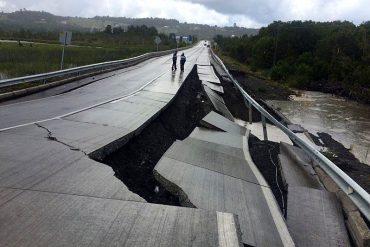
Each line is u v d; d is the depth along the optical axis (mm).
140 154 10117
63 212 5266
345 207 7602
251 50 74438
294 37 63719
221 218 5523
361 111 32812
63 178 6504
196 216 5523
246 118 23062
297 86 49094
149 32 107812
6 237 4516
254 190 8258
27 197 5621
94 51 45469
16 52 35188
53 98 15641
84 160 7570
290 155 11617
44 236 4613
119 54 45281
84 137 9320
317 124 25812
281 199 8352
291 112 29922
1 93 15328
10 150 7727
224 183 8172
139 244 4645
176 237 4887
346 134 23062
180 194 7262
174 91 20203
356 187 6473
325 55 56031
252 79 48969
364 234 6441
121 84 21953
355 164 14039
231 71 50000
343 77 49562
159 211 5590
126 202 5801
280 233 6398
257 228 6312
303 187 8430
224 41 117625
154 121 13469
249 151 12195
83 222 5043
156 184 8320
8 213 5086
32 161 7188
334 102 37938
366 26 66188
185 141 11258
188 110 18609
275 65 59781
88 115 12391
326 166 8469
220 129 14234
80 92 17906
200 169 8750
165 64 40062
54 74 19125
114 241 4656
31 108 12961
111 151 8930
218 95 25469
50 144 8430
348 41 55688
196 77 31031
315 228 6875
